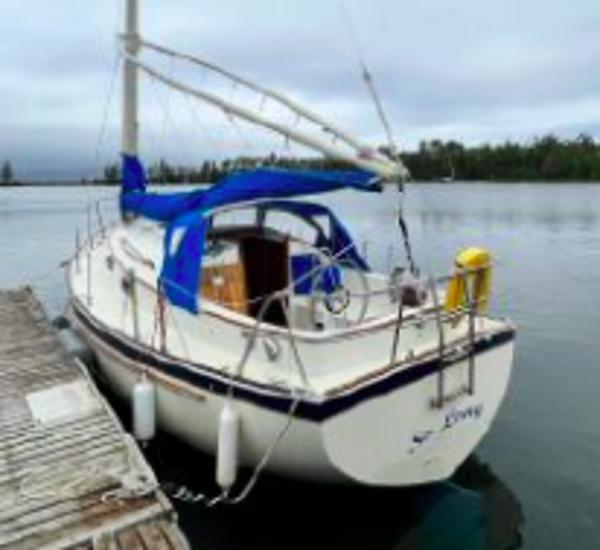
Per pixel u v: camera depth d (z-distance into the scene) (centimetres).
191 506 555
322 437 459
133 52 820
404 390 488
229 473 504
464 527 539
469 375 528
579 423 750
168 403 566
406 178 543
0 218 4216
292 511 554
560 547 518
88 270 809
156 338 597
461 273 534
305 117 560
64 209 5275
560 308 1330
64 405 620
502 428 738
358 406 466
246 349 505
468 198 5994
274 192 579
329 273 648
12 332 859
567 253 2194
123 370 628
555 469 645
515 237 2705
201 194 628
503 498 589
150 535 432
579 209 4434
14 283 1755
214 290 645
